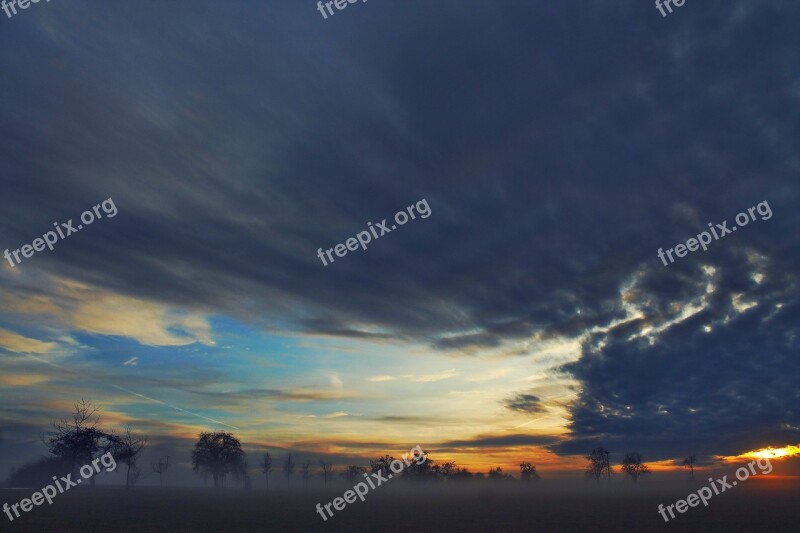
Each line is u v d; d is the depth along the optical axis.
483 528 55.09
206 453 163.50
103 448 114.62
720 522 61.72
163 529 49.47
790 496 125.94
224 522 58.31
